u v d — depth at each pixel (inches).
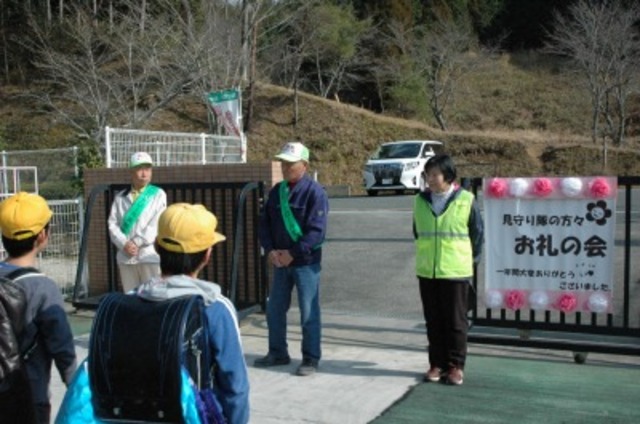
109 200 303.9
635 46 1208.8
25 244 109.0
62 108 1120.8
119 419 89.7
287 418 167.3
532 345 211.3
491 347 229.8
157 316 87.6
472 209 188.2
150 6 1056.8
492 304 216.1
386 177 813.9
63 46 1131.3
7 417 96.7
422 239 190.7
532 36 1820.9
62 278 340.2
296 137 1166.3
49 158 567.2
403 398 179.6
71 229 352.8
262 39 1223.5
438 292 190.7
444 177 187.8
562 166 1105.4
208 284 94.7
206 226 97.0
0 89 1338.6
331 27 1323.8
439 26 1487.5
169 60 944.9
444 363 193.2
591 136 1266.0
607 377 195.8
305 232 199.2
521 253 211.3
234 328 93.1
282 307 207.8
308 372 199.5
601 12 1204.5
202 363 89.8
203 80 877.8
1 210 108.8
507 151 1147.3
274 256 200.7
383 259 369.7
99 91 902.4
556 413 167.5
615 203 200.4
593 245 203.2
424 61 1376.7
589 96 1369.3
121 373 86.9
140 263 240.7
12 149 1128.8
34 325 103.4
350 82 1465.3
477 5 1859.0
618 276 302.7
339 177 1107.3
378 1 1476.4
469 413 168.2
